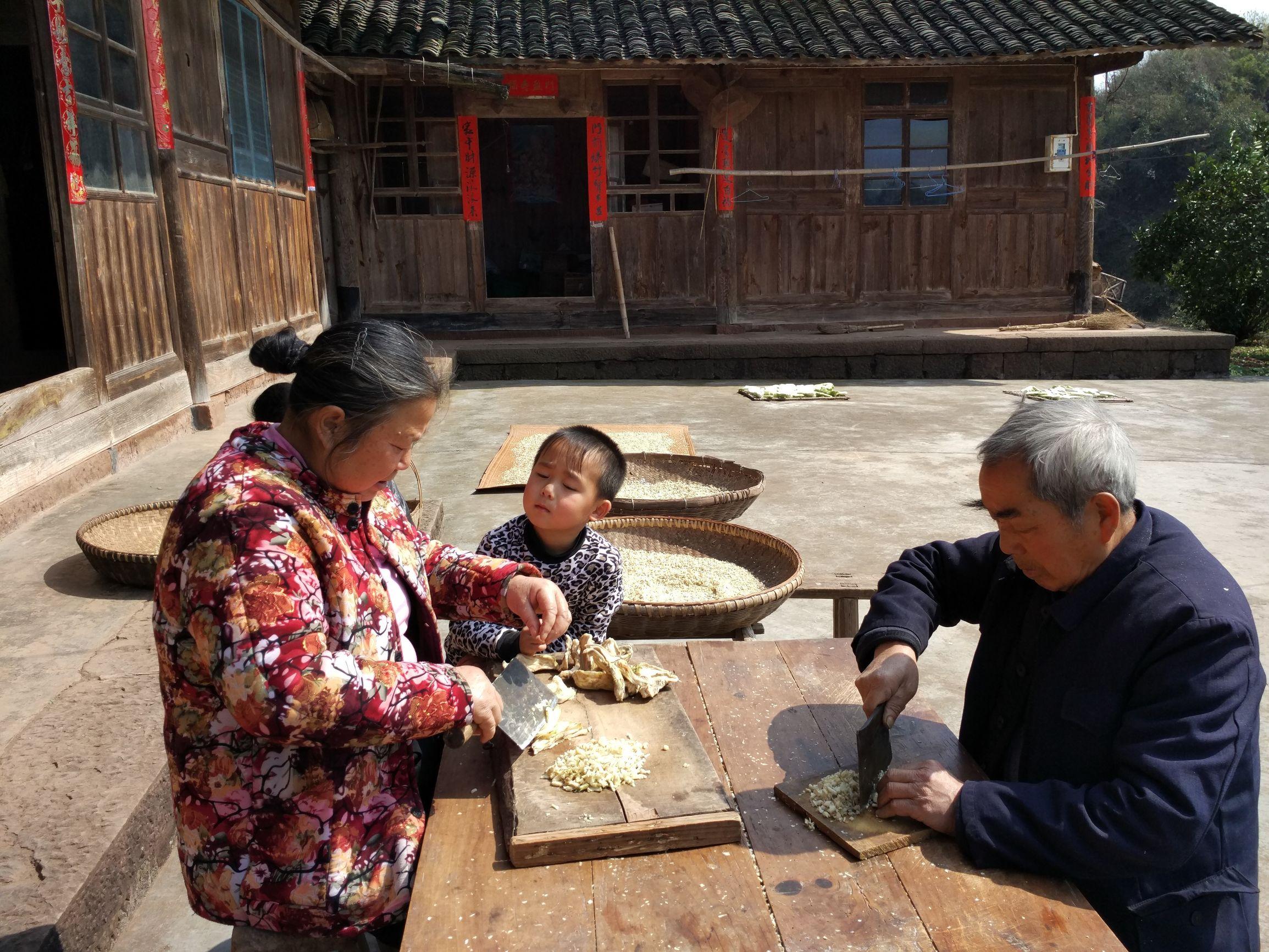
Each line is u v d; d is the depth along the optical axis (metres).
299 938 1.64
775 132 12.38
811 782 1.77
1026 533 1.69
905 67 12.04
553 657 2.14
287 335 2.34
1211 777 1.51
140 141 6.55
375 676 1.51
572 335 12.46
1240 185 15.48
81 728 2.74
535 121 15.23
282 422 1.68
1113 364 11.59
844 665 2.30
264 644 1.42
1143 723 1.58
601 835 1.54
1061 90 12.58
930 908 1.46
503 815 1.67
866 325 12.64
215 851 1.59
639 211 12.47
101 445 5.73
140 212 6.46
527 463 6.29
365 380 1.53
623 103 13.42
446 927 1.41
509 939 1.39
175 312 6.96
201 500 1.50
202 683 1.54
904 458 6.98
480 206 12.18
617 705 1.97
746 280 12.70
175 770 1.61
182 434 6.89
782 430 8.02
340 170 11.97
